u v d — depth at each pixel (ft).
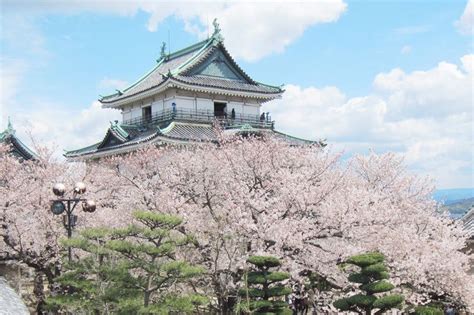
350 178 91.30
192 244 74.69
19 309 47.44
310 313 83.66
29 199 85.30
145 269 61.72
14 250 84.58
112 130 151.02
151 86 153.28
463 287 74.69
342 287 73.92
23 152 152.76
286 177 76.28
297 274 70.74
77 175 100.01
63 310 73.67
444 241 76.43
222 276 72.64
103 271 63.10
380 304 62.64
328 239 76.13
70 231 69.15
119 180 102.22
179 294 69.05
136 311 60.18
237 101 161.48
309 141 159.74
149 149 106.01
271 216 70.85
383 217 73.10
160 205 78.59
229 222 72.84
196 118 148.87
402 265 70.59
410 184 93.66
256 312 66.18
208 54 157.79
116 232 62.49
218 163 82.38
